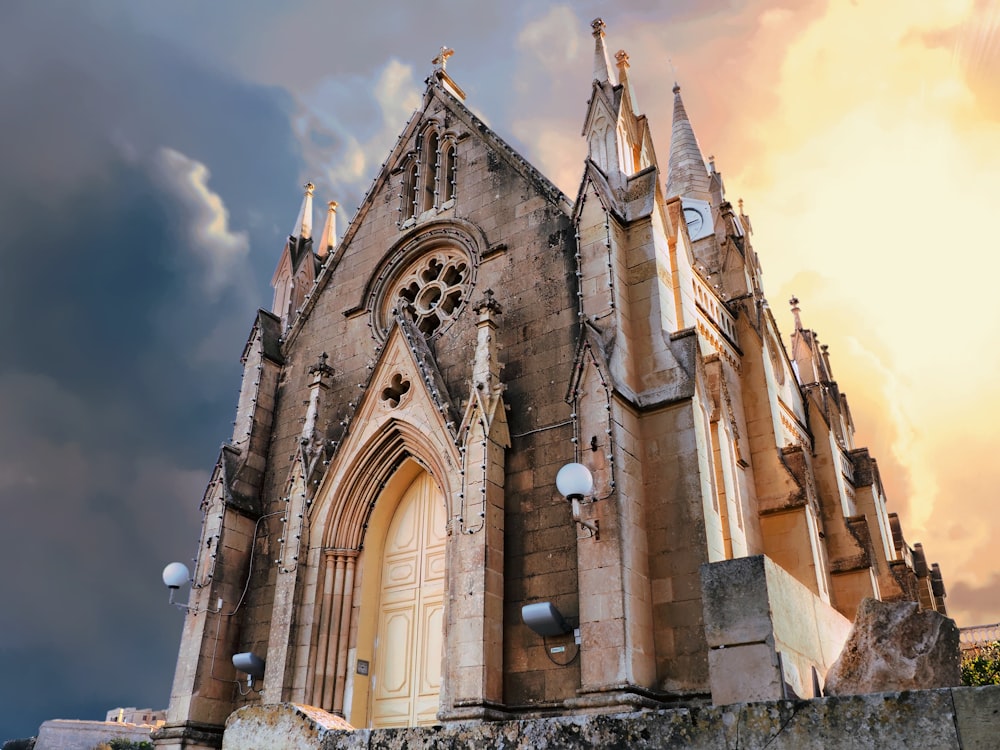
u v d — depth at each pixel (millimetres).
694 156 46406
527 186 26016
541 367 22719
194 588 26500
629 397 20219
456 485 21750
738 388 30094
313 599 23984
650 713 7562
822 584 26312
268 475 28922
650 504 19594
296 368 30406
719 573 10539
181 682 25031
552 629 18938
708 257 35500
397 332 25953
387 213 30672
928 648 10297
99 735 47531
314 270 33500
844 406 46156
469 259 26719
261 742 9547
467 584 20141
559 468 21016
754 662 9812
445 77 32219
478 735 8211
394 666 23578
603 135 24891
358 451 25172
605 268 21969
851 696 6812
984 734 6168
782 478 27828
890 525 44062
